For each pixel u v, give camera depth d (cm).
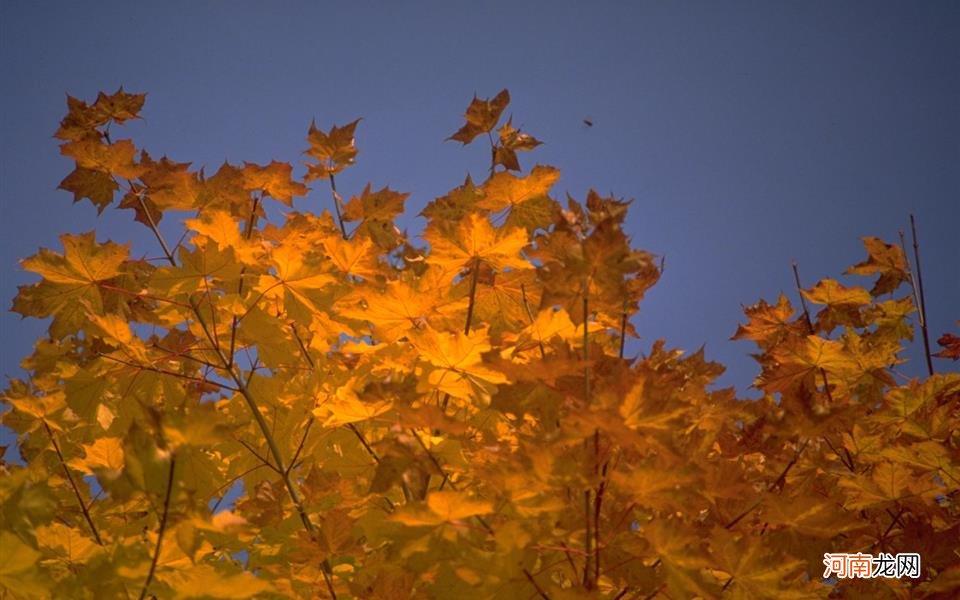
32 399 515
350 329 517
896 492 514
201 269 509
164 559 486
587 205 491
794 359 528
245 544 509
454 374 497
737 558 488
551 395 490
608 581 492
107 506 518
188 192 529
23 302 514
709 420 511
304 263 509
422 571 482
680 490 480
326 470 513
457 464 496
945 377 524
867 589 509
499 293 516
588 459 480
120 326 509
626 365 493
